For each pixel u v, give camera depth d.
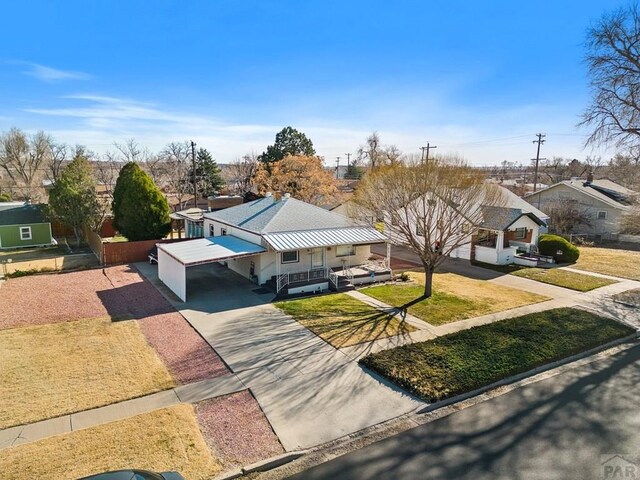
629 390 11.20
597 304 19.27
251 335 14.98
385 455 8.41
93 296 19.92
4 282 22.50
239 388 11.12
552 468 7.97
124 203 29.98
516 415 9.94
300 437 8.98
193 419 9.53
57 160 64.88
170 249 21.50
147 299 19.47
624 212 36.56
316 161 46.38
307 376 11.85
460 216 19.52
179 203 55.28
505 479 7.66
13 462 7.83
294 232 22.55
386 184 19.73
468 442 8.83
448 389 10.75
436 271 26.17
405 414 9.95
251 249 21.14
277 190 45.28
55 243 34.91
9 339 14.41
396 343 14.38
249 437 8.94
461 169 19.06
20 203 36.56
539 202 47.09
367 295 20.36
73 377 11.63
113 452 8.21
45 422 9.45
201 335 14.95
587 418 9.79
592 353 13.88
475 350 13.30
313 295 20.34
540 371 12.46
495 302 19.34
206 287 21.55
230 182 81.38
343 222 24.92
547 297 20.33
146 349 13.63
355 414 9.91
